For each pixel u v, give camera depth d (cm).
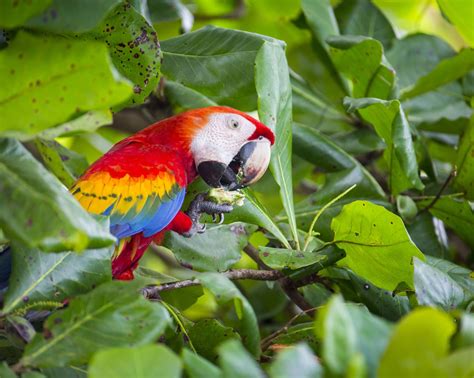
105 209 646
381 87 823
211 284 532
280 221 766
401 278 638
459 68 891
